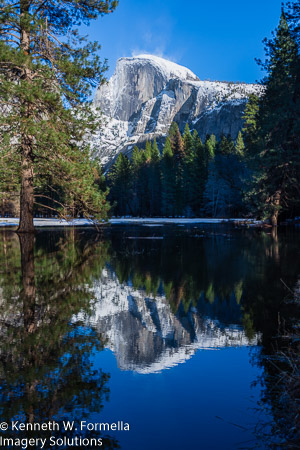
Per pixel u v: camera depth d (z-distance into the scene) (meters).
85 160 13.44
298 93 25.73
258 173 29.20
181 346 3.30
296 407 2.17
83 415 2.17
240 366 2.83
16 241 14.79
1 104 12.55
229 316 4.25
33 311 4.46
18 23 13.76
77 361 2.96
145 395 2.40
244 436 1.96
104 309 4.58
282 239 15.66
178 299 5.14
